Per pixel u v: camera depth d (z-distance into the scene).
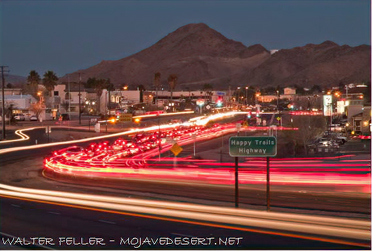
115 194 68.75
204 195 67.19
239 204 58.31
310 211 52.31
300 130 145.62
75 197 64.00
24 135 181.88
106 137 186.75
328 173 93.56
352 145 156.25
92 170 104.56
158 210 51.31
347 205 56.88
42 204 57.69
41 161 120.94
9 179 90.69
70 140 175.25
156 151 151.12
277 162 118.62
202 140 182.25
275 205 57.41
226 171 99.75
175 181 85.56
